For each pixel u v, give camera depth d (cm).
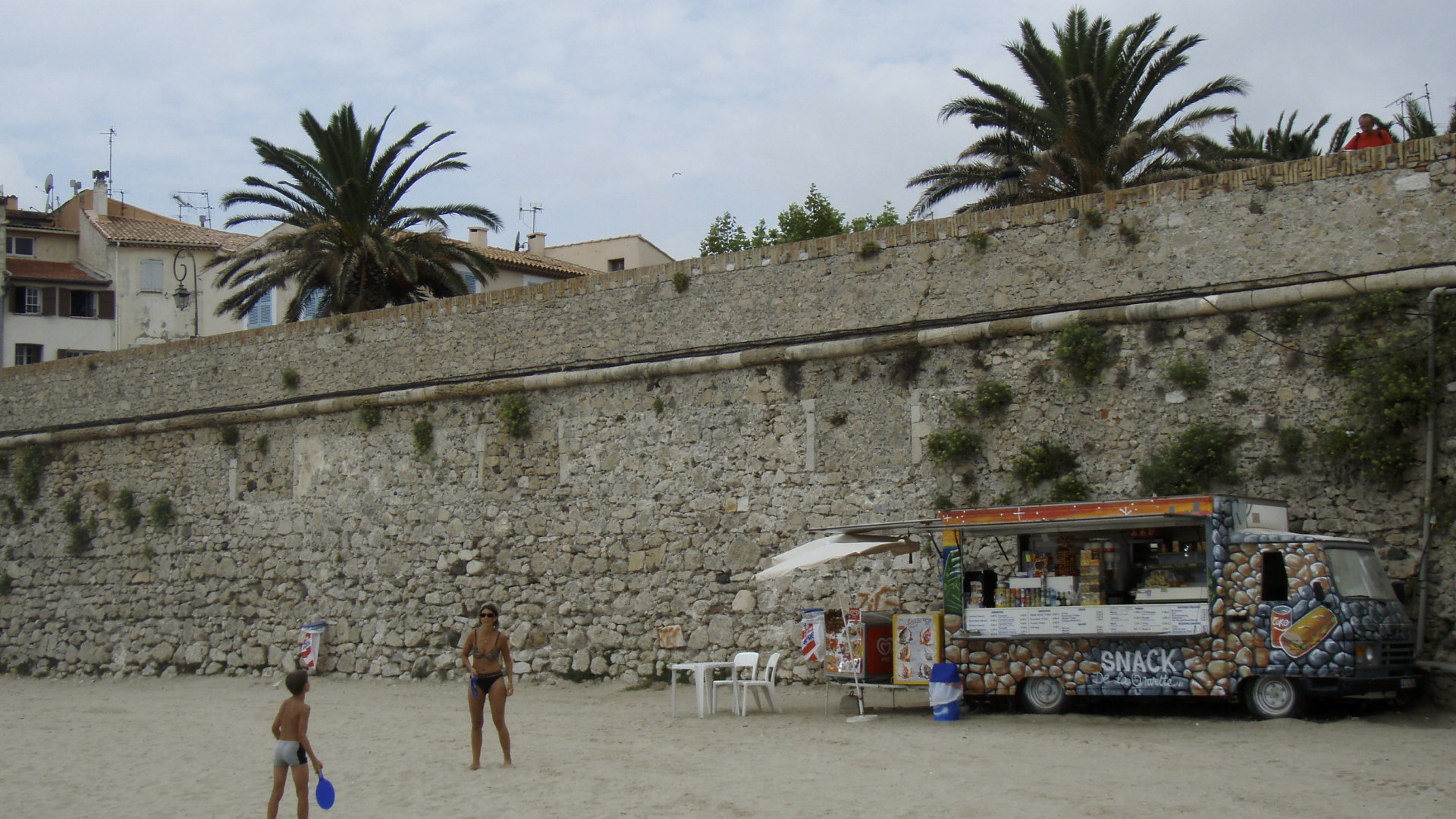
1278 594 1410
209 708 2186
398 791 1298
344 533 2623
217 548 2816
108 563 2991
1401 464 1573
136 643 2897
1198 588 1466
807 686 1995
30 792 1394
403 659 2486
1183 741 1322
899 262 2022
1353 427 1628
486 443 2456
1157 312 1784
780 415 2105
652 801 1169
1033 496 1839
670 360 2228
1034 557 1612
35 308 5053
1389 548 1580
